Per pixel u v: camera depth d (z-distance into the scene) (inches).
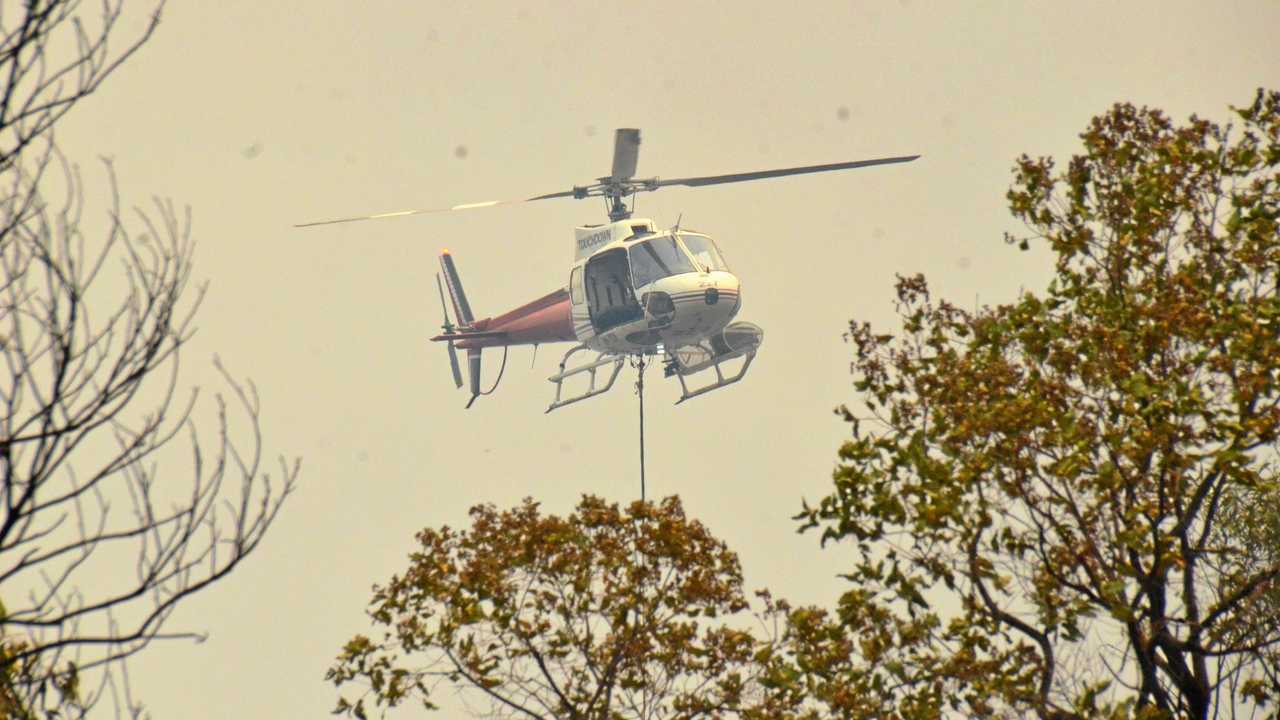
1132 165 2105.1
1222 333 1909.4
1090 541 1882.4
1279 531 1961.1
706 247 5905.5
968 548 1936.5
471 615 2273.6
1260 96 2078.0
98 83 969.5
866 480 2004.2
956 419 1989.4
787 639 2231.8
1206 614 1941.4
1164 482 1904.5
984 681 1878.7
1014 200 2132.1
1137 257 2062.0
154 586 955.3
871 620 2000.5
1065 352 1989.4
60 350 945.5
